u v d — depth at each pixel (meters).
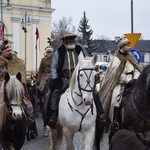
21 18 55.88
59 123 8.99
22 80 9.13
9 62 9.30
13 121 8.23
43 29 59.78
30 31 58.53
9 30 57.06
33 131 9.86
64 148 11.12
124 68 8.97
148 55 102.81
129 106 7.99
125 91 8.58
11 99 7.95
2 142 8.26
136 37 14.98
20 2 57.62
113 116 8.83
